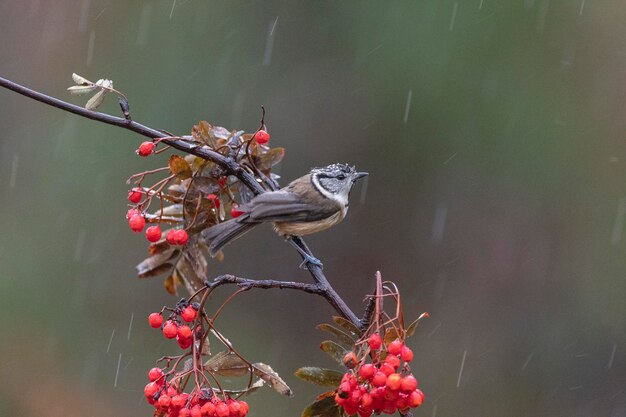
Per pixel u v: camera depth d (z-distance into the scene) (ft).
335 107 50.57
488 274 50.16
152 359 47.16
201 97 50.08
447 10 49.75
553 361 49.01
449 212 50.21
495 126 49.62
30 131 50.06
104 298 47.55
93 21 51.55
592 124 49.83
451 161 50.06
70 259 48.06
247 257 50.42
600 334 49.26
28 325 46.62
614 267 49.73
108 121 16.65
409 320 49.73
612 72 49.78
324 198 20.88
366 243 50.60
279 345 49.06
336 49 51.03
